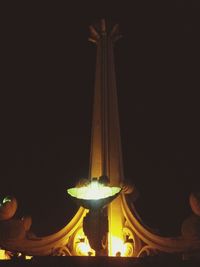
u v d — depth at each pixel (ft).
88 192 43.11
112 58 54.34
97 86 52.95
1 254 45.44
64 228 45.98
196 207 42.57
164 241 43.83
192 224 42.55
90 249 44.93
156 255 42.32
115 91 52.95
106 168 48.83
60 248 45.47
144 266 37.24
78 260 37.40
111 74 53.42
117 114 51.88
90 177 49.32
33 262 37.40
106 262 37.24
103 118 51.06
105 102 51.80
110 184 48.16
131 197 47.52
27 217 46.83
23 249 43.98
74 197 42.47
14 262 37.47
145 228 45.21
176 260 37.58
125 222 46.39
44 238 45.19
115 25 55.67
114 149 49.93
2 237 43.60
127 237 45.78
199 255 42.22
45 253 44.88
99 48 54.75
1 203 45.62
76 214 46.24
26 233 46.06
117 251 45.37
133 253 45.03
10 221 44.16
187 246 42.68
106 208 44.88
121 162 49.98
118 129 51.26
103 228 41.24
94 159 49.85
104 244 41.22
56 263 37.35
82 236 45.60
